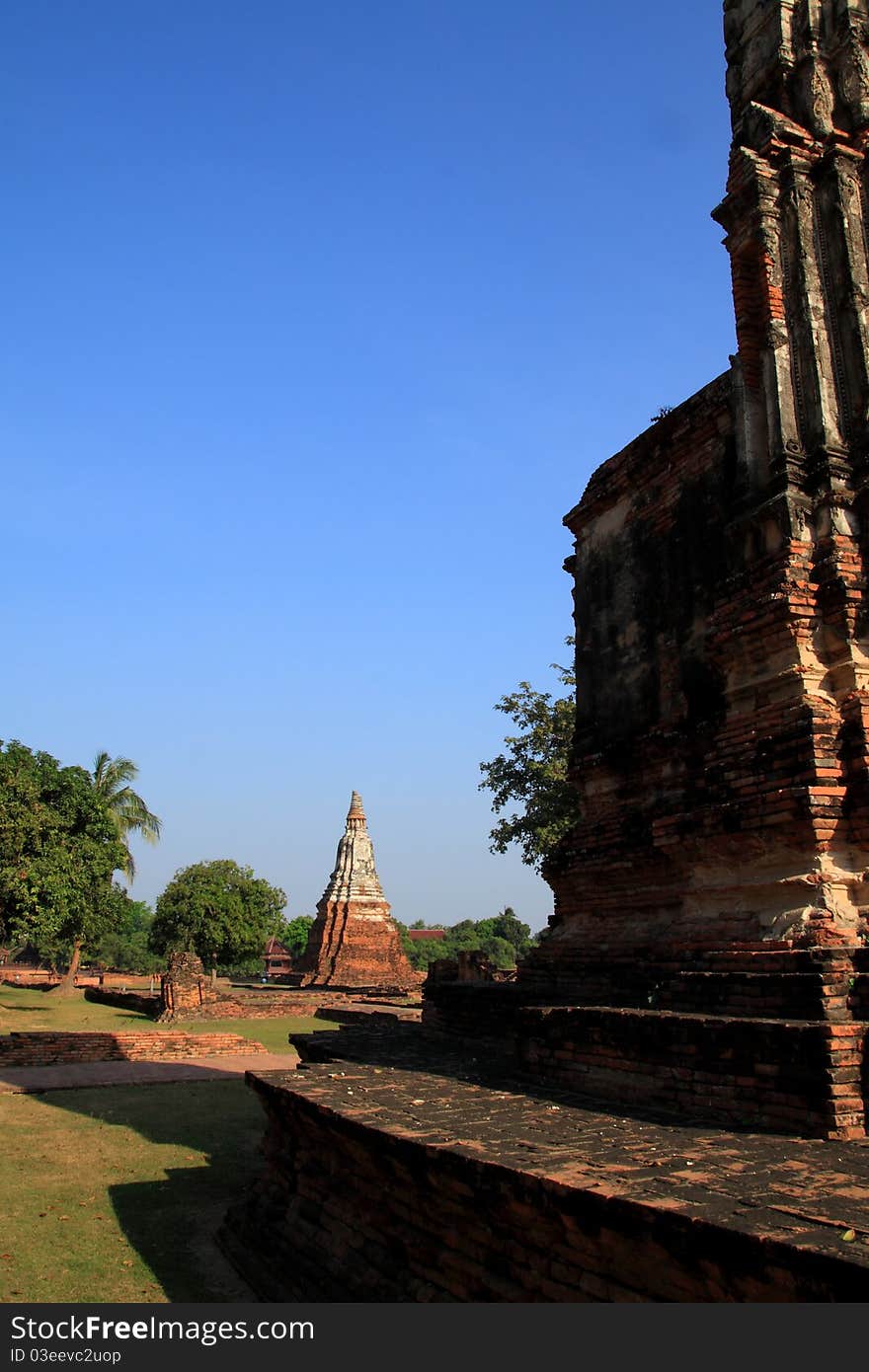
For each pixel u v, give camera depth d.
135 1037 26.39
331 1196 9.30
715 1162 6.21
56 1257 10.02
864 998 7.47
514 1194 6.16
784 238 10.73
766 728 9.52
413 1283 7.56
